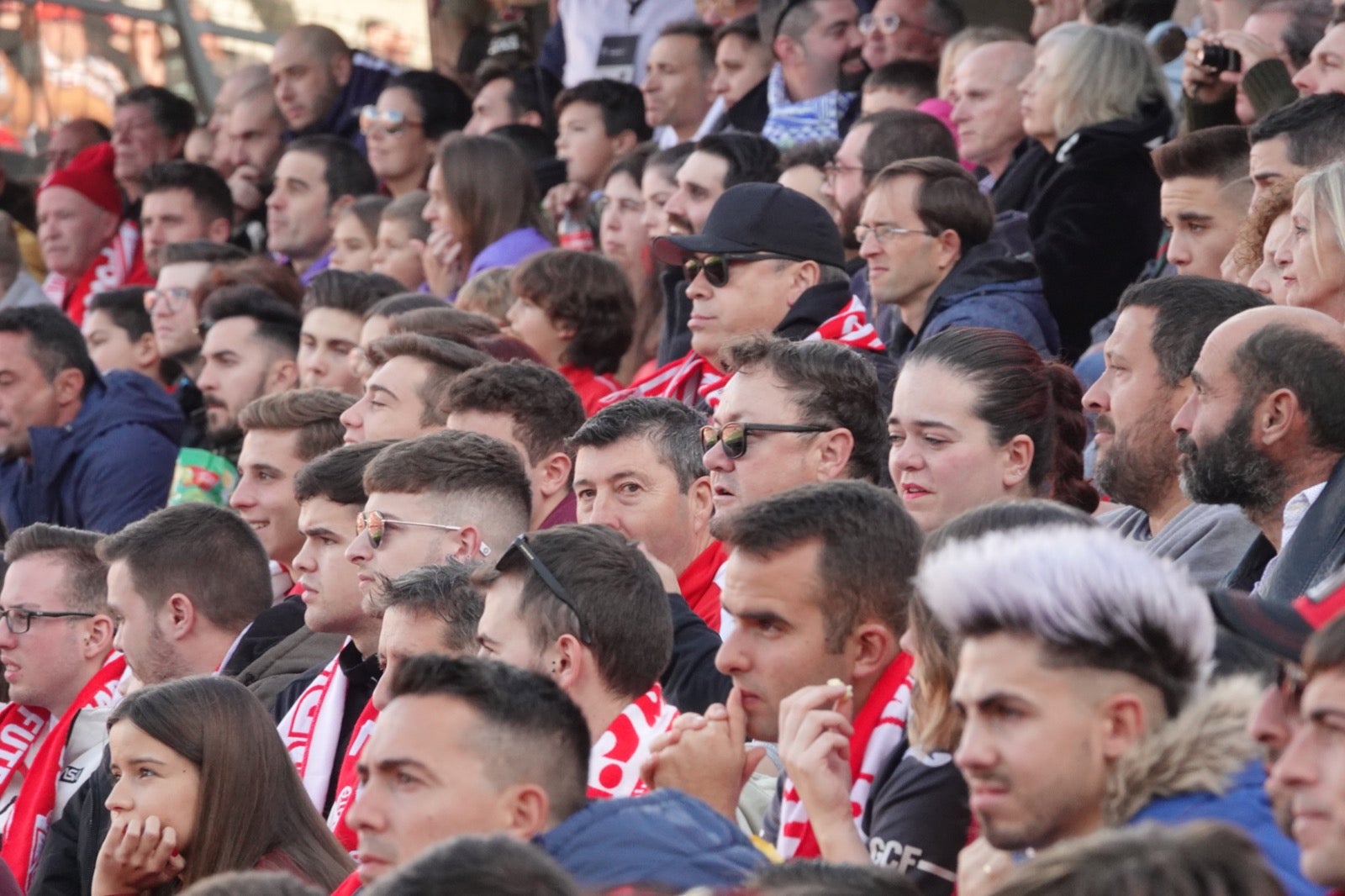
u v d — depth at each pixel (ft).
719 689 51.80
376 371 74.64
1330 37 72.64
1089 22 98.37
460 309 84.43
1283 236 60.23
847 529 42.63
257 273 106.22
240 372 98.02
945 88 97.66
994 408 52.80
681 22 114.42
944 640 37.68
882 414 58.85
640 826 35.83
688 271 73.72
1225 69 80.28
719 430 57.93
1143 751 30.99
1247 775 31.27
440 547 59.06
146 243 129.18
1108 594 31.22
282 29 165.17
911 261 73.36
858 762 42.32
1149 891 24.48
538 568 46.11
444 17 148.97
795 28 105.60
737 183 88.63
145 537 68.90
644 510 58.44
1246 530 51.83
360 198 123.13
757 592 42.57
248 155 135.44
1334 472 46.68
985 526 38.27
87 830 58.03
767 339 59.06
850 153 85.46
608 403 81.41
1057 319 83.15
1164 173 71.56
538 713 36.50
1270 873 25.11
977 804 31.50
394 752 35.86
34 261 147.64
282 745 52.16
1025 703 31.14
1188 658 31.78
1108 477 53.67
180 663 68.28
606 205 100.32
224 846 50.44
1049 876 25.21
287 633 67.67
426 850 29.53
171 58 165.37
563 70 129.70
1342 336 47.52
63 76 163.84
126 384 103.50
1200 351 52.19
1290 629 32.89
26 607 71.87
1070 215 83.10
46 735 72.43
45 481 101.40
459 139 103.24
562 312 84.94
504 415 66.95
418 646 51.26
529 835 35.88
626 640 46.14
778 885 30.53
